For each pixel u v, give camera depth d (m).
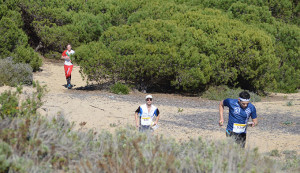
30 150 10.32
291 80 51.19
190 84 40.06
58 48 58.75
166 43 40.00
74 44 57.34
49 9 57.22
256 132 25.08
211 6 63.53
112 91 37.50
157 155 10.73
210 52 41.81
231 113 16.77
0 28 44.53
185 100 37.78
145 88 40.75
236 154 11.19
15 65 36.03
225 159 10.75
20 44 46.56
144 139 12.27
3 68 33.72
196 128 24.56
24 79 35.09
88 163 9.84
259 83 44.34
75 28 57.28
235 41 42.12
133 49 38.97
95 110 26.33
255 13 56.28
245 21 55.81
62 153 10.91
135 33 41.28
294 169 13.66
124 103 31.06
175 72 40.69
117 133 13.05
